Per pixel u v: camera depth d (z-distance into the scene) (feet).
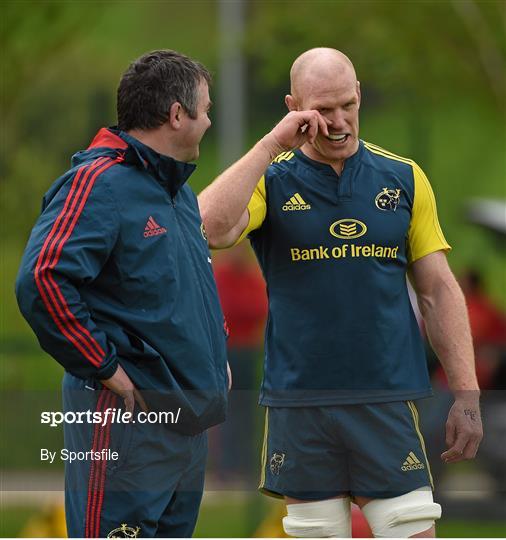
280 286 53.36
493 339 99.55
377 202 52.60
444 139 198.49
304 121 51.21
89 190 46.75
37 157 122.83
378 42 123.95
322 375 52.60
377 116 232.94
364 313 52.29
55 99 142.20
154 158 47.98
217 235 51.96
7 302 115.96
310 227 52.44
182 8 236.22
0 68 111.86
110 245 46.65
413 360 53.31
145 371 47.88
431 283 53.93
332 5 124.16
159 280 47.65
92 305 47.29
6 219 117.80
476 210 129.39
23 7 108.17
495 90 126.31
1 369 99.04
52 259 45.75
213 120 227.20
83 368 46.39
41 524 53.83
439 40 125.08
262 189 53.16
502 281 158.30
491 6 123.13
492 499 53.42
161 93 48.93
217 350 50.42
